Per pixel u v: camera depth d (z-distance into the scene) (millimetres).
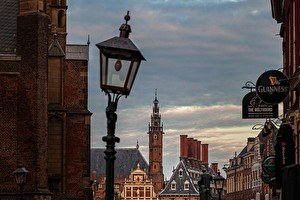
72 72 90938
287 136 45688
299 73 39938
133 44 21469
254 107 52219
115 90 21406
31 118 75500
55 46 89312
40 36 76125
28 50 76000
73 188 89125
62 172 87500
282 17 63812
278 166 47188
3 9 80375
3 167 74938
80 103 90500
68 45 92188
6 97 75562
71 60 90938
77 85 90688
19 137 75375
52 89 88875
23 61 76000
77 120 89938
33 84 75750
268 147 117188
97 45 21328
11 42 79312
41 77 75938
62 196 87375
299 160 42781
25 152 75250
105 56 21297
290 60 49594
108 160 22625
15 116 75625
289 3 49875
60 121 87938
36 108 75438
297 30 44312
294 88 43531
